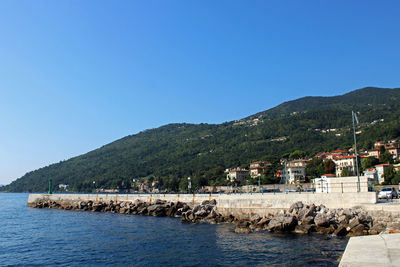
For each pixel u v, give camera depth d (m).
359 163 155.38
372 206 38.66
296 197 47.53
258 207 52.09
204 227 52.72
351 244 17.62
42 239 46.94
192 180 172.12
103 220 68.88
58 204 108.44
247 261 30.55
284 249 33.88
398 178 100.69
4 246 42.06
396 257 14.14
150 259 33.22
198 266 29.89
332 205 43.88
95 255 35.84
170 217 70.38
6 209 104.88
